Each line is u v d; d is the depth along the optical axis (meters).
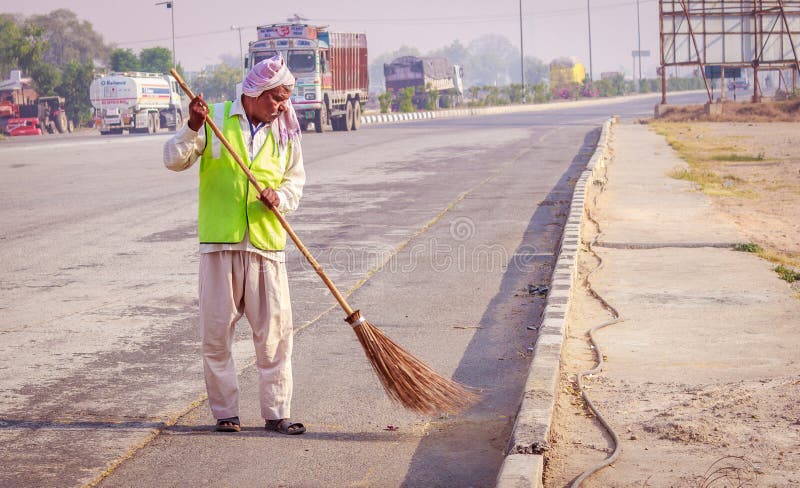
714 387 5.21
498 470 4.25
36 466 4.41
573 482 3.94
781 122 37.53
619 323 6.85
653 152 23.55
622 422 4.71
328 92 37.03
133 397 5.50
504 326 7.07
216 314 4.72
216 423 5.01
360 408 5.23
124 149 29.48
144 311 7.79
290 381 4.91
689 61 44.31
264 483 4.18
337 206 14.36
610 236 10.70
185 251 10.73
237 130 4.70
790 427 4.52
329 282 4.72
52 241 11.55
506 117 56.50
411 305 7.84
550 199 14.55
